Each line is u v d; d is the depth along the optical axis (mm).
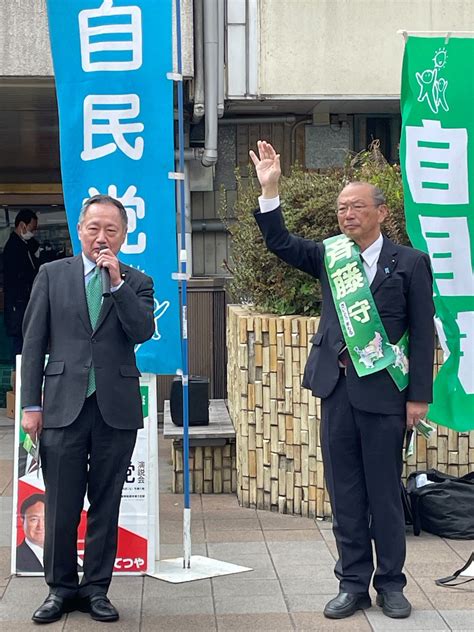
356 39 8805
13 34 8227
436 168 5746
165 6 5023
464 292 5805
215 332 9023
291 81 8812
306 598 4824
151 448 5215
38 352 4543
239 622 4504
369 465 4527
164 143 5086
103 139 5094
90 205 4543
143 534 5188
